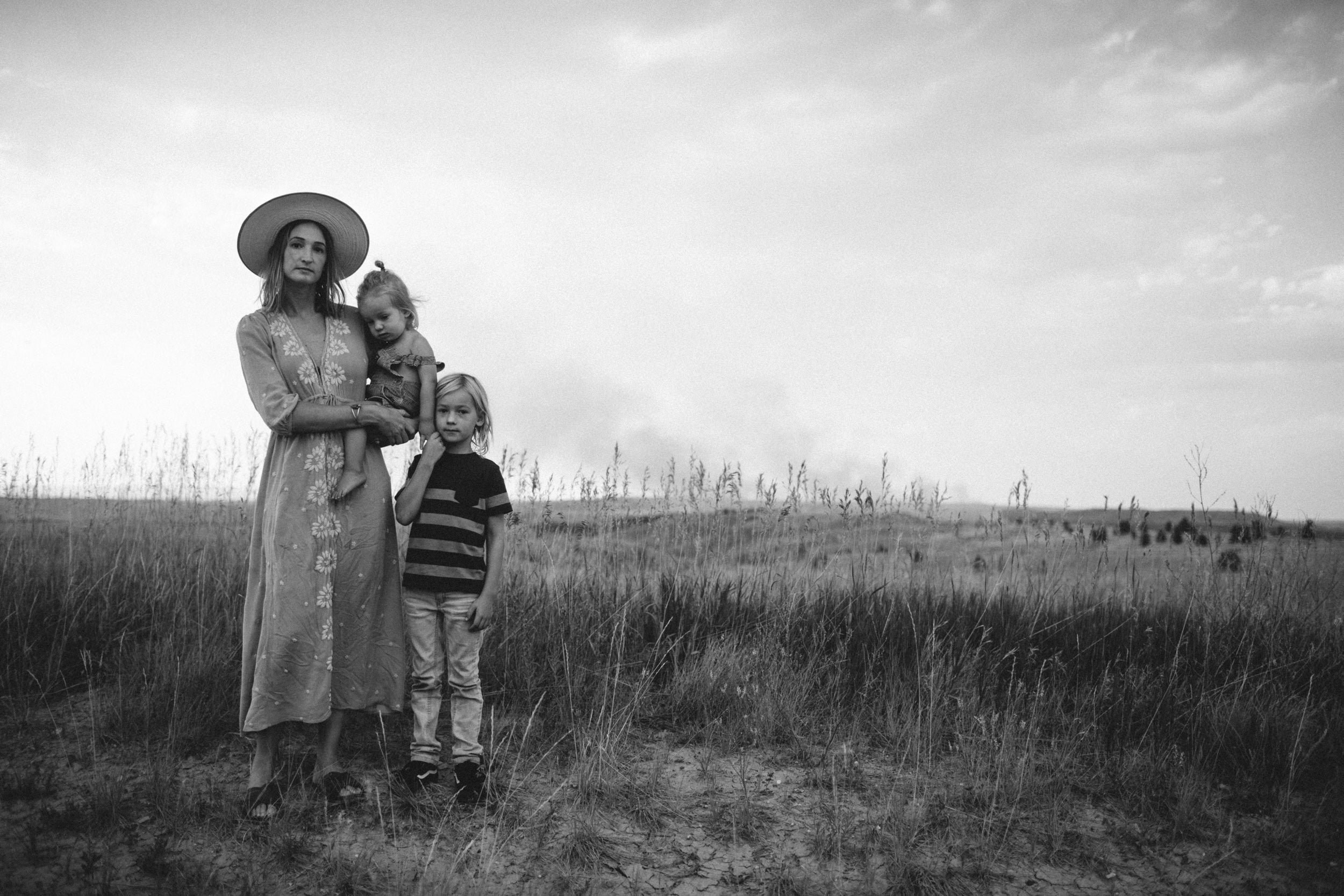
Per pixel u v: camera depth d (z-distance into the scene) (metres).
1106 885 3.18
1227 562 6.31
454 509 3.56
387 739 4.08
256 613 3.41
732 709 4.54
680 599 5.62
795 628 5.50
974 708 4.52
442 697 4.55
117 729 4.04
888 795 3.78
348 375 3.54
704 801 3.69
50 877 2.83
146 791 3.46
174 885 2.78
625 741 4.20
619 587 5.91
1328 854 3.43
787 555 6.52
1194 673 5.10
